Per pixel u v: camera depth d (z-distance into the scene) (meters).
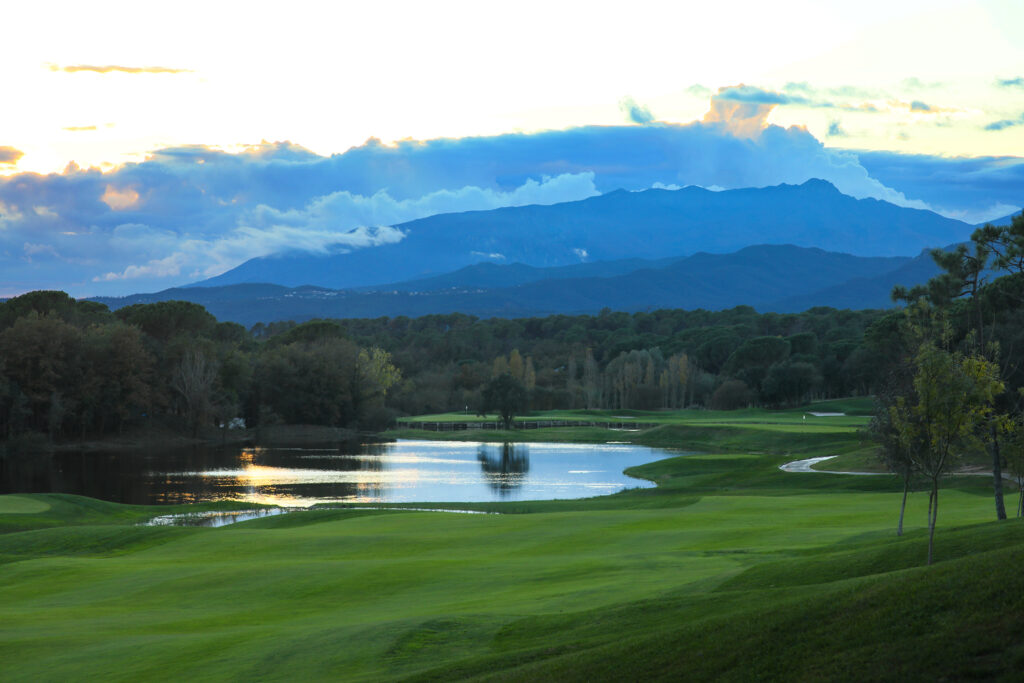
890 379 35.06
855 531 38.00
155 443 138.38
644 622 21.73
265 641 24.39
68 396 131.25
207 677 21.48
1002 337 67.31
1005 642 13.47
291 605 30.22
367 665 21.25
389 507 67.12
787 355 196.62
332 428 162.38
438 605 28.05
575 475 96.50
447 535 43.94
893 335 106.56
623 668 17.02
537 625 23.33
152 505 70.81
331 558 39.62
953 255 48.25
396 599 29.81
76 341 133.38
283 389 163.62
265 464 109.31
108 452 125.38
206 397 145.12
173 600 32.22
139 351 140.00
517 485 87.38
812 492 65.25
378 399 174.00
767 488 72.88
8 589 35.53
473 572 32.81
